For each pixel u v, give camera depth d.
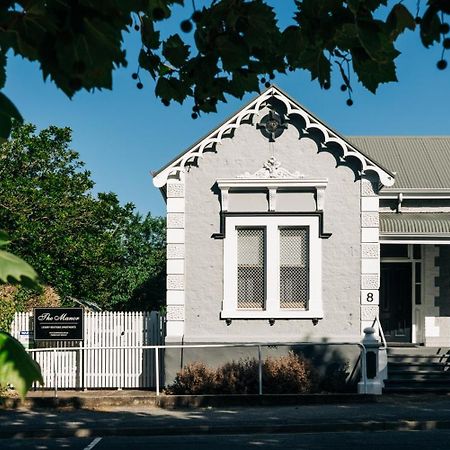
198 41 4.88
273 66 5.21
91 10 3.06
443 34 3.72
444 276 21.50
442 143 24.11
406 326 21.53
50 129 26.81
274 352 18.22
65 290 25.31
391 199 21.11
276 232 18.52
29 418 15.70
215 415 15.79
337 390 17.78
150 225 37.59
